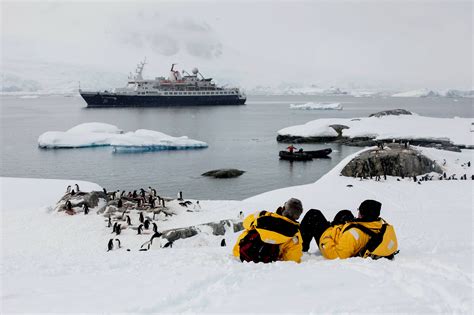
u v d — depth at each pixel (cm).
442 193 2780
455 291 384
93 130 7944
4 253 1423
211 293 398
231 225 1788
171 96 16388
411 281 423
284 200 2659
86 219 1997
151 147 6262
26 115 13938
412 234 1238
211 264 563
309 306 349
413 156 3566
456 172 3697
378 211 585
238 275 457
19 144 6825
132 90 16538
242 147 6550
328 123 7769
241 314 338
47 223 1931
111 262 654
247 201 2620
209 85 17388
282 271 481
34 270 595
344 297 371
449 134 6228
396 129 6875
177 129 9312
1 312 357
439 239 1114
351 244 571
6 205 2323
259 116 13312
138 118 12231
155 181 4184
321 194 2839
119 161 5300
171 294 393
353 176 3544
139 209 2111
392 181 3319
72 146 6419
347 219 619
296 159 5375
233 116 13188
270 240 559
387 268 480
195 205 2194
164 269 539
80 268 606
